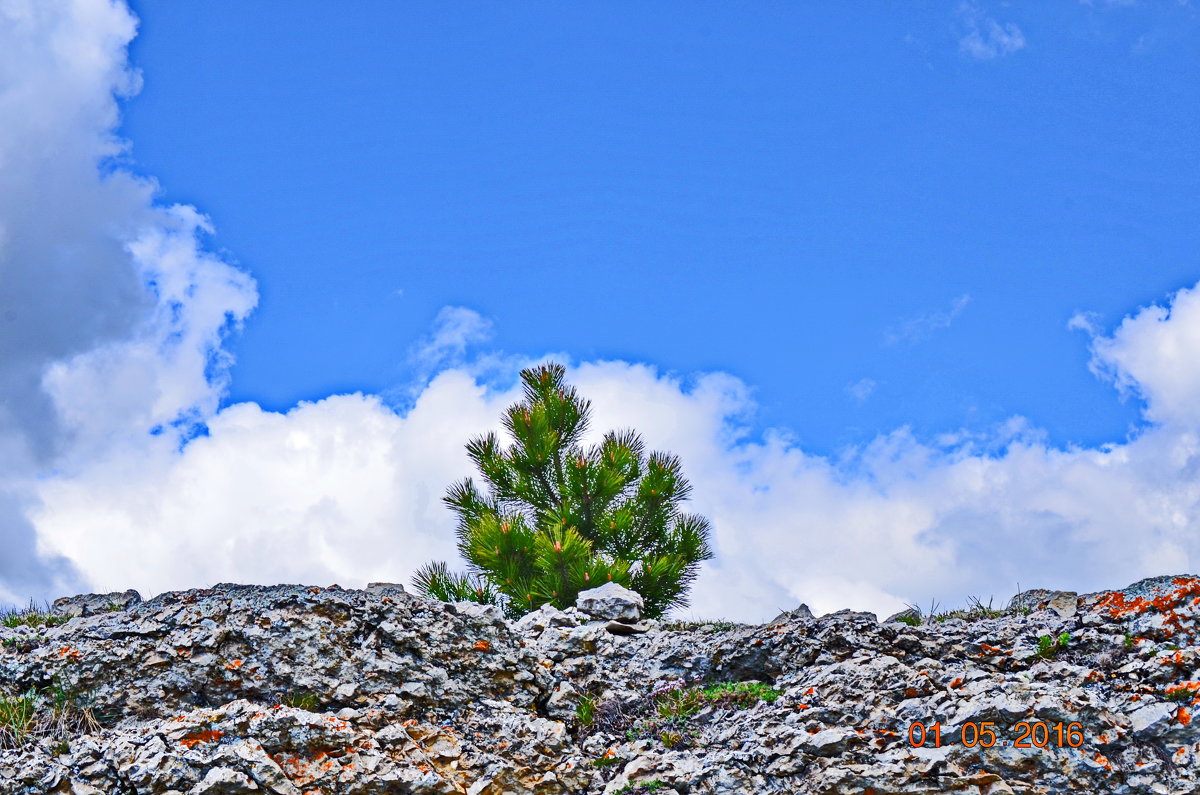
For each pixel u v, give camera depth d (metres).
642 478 22.08
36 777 8.62
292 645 10.72
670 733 10.62
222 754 8.88
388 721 10.15
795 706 10.27
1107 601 11.34
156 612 11.07
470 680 11.29
